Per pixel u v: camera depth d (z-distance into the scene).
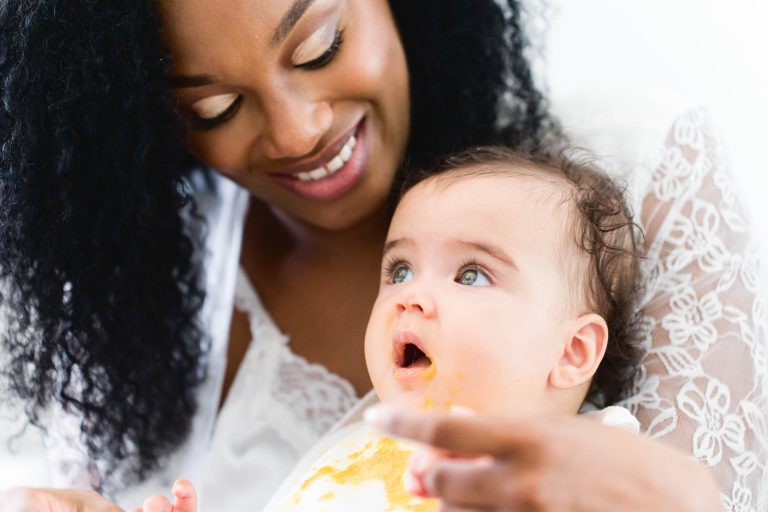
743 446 1.16
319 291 1.45
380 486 1.00
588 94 1.52
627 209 1.26
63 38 1.17
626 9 1.81
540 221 1.11
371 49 1.18
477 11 1.44
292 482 1.19
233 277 1.49
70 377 1.40
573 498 0.67
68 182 1.25
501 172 1.17
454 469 0.68
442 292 1.06
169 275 1.41
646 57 1.80
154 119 1.21
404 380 1.04
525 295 1.06
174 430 1.45
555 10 1.61
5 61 1.20
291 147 1.17
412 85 1.43
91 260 1.33
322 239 1.45
